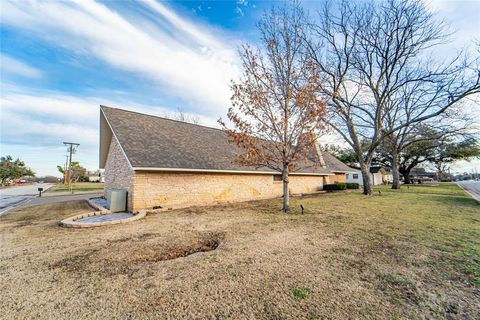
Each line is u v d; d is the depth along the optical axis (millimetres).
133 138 10383
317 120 8555
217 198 12297
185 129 14680
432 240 5250
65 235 5934
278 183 16406
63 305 2738
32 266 3926
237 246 4844
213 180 12195
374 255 4297
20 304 2779
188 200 11000
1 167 42312
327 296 2846
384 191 19906
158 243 5168
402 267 3742
